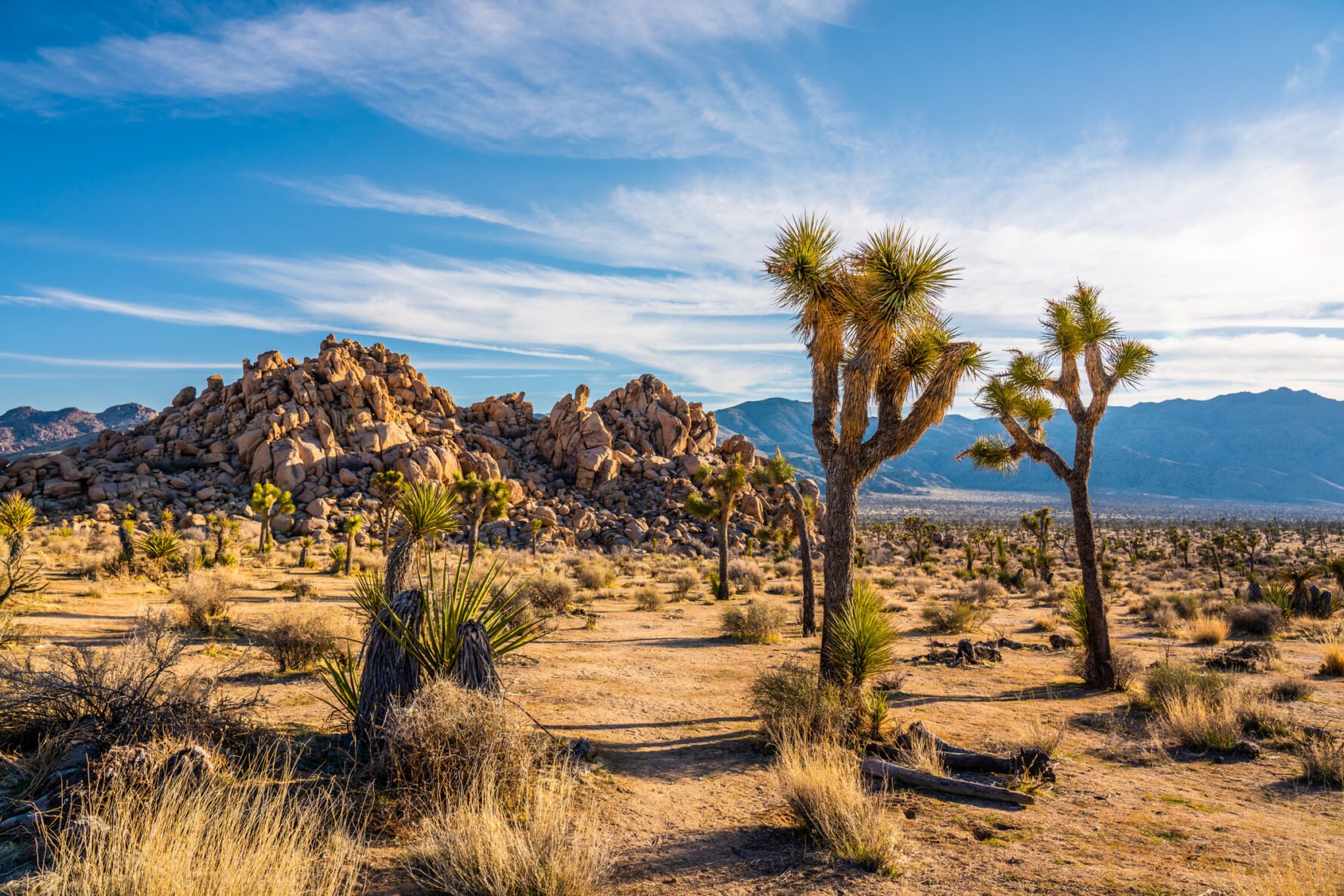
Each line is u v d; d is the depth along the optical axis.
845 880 4.18
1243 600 26.61
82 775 4.31
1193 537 130.88
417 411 99.06
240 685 9.25
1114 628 22.78
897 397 10.04
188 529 55.69
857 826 4.70
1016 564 65.00
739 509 83.75
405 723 5.20
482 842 3.95
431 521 7.25
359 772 5.35
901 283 8.89
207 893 3.10
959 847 4.79
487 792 4.50
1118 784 6.51
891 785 6.15
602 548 75.12
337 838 4.05
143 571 23.34
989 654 14.64
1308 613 23.28
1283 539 138.25
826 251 9.91
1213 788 6.43
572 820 5.05
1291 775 6.84
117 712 5.04
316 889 3.45
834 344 10.05
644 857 4.53
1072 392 12.16
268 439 77.50
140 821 3.70
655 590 27.72
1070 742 8.09
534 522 66.81
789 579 43.62
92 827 3.59
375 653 5.99
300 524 64.50
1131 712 9.73
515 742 5.39
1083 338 11.80
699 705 9.82
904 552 85.81
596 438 96.38
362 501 71.94
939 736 8.02
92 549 35.06
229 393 86.81
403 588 7.09
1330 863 4.41
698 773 6.64
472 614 6.54
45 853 3.56
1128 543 112.81
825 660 9.07
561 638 16.75
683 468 94.94
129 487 70.75
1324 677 12.48
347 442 82.62
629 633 18.61
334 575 34.56
